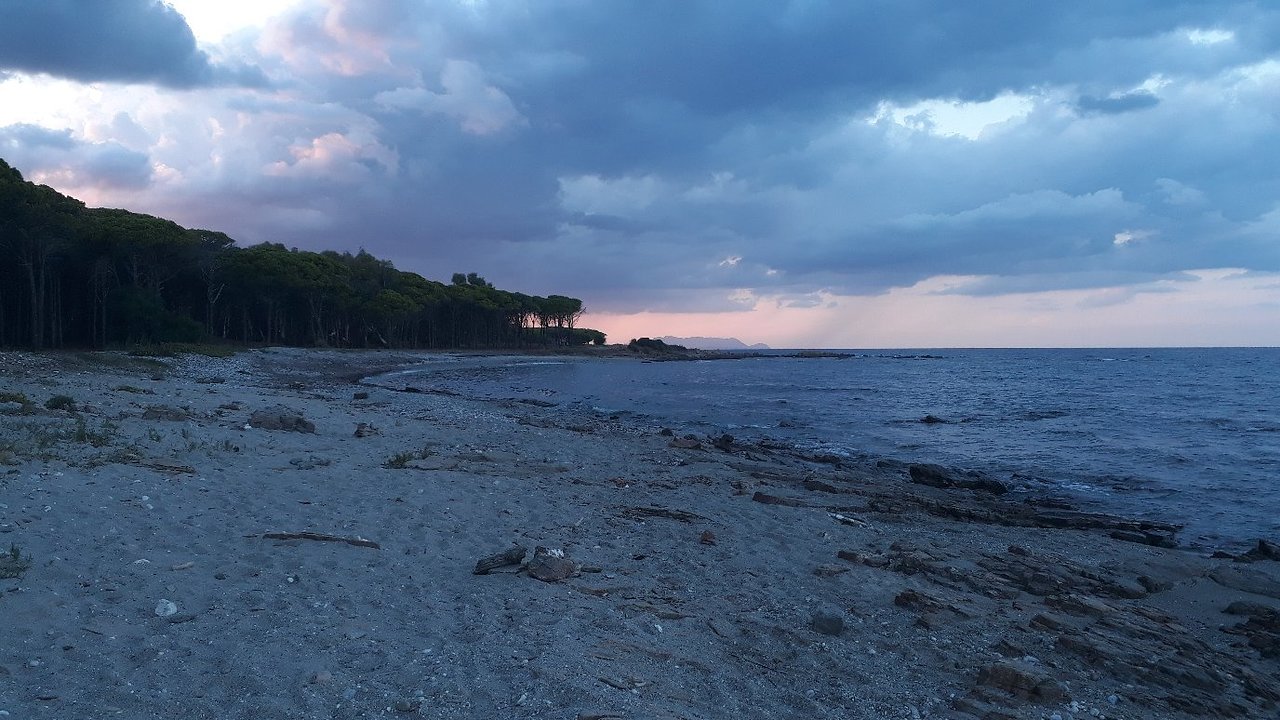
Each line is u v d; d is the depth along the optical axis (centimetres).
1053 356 17675
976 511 1380
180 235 5981
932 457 2261
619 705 475
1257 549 1180
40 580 637
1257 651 749
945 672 621
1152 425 3089
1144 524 1366
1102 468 2077
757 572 880
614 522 1081
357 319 9312
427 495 1129
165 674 490
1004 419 3306
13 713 426
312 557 779
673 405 3903
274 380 4594
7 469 998
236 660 514
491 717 455
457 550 859
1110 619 782
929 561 949
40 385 2156
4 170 4516
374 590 698
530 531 979
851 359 14975
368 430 1833
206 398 2425
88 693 458
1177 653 709
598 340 16288
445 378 6116
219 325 7781
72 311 5794
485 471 1413
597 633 623
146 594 632
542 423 2545
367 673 513
